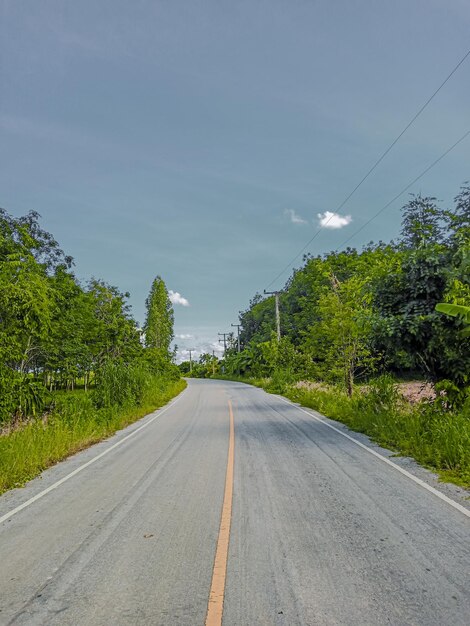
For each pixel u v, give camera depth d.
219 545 4.30
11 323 14.49
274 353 36.06
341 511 5.26
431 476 6.81
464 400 10.01
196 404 23.06
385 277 11.80
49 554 4.25
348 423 13.23
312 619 2.95
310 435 11.32
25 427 11.19
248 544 4.31
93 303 31.30
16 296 13.94
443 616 2.96
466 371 10.38
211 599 3.26
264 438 11.03
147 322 53.62
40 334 15.52
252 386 42.06
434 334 10.61
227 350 91.75
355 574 3.60
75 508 5.78
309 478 6.89
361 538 4.39
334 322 18.39
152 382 25.80
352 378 19.05
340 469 7.45
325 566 3.76
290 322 58.22
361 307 18.16
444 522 4.79
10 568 3.96
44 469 8.44
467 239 11.35
